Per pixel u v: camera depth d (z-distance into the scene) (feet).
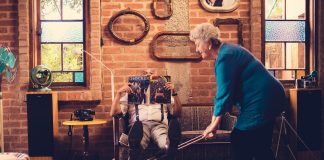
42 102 14.94
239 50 9.01
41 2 16.38
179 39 16.47
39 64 16.34
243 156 8.91
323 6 16.57
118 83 16.38
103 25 16.34
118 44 16.38
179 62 16.51
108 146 16.39
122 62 16.38
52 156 14.96
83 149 16.26
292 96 15.97
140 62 16.40
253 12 16.35
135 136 11.61
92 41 16.07
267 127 8.84
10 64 14.49
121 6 16.38
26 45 15.94
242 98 8.97
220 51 9.04
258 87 8.81
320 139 15.94
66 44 16.43
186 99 16.52
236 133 8.90
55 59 16.44
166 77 14.12
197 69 16.57
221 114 8.80
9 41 16.26
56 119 15.48
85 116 14.73
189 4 16.48
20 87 15.94
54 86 16.34
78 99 15.98
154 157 12.31
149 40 16.43
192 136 14.06
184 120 15.70
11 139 16.25
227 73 8.73
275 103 8.85
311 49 16.84
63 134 16.29
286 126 16.20
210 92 16.60
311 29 16.83
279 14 16.84
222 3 16.49
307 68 16.87
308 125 15.72
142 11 16.40
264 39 16.70
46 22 16.39
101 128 16.38
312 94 15.74
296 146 15.69
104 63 16.37
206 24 9.46
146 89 12.66
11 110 16.21
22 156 11.36
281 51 16.87
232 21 16.44
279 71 16.84
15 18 16.26
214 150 14.28
